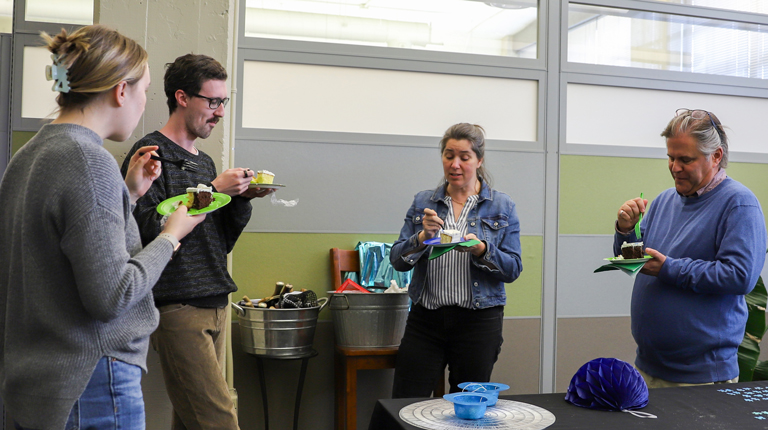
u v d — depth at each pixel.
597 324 3.09
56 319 1.02
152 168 1.36
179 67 1.72
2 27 2.77
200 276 1.69
